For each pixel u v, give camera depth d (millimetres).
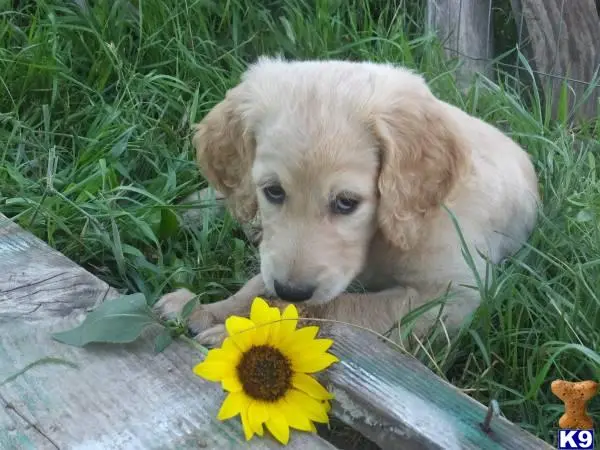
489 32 839
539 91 801
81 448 318
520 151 604
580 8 793
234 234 610
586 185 612
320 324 410
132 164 662
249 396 341
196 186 643
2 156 645
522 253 535
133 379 352
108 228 581
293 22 805
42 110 706
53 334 370
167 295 477
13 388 345
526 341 473
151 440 323
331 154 435
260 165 458
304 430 336
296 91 460
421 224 485
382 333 477
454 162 495
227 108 521
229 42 807
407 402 342
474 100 697
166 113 720
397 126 462
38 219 559
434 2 815
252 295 489
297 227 448
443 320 482
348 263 462
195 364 360
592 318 484
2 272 417
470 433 326
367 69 488
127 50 783
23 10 822
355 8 851
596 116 778
